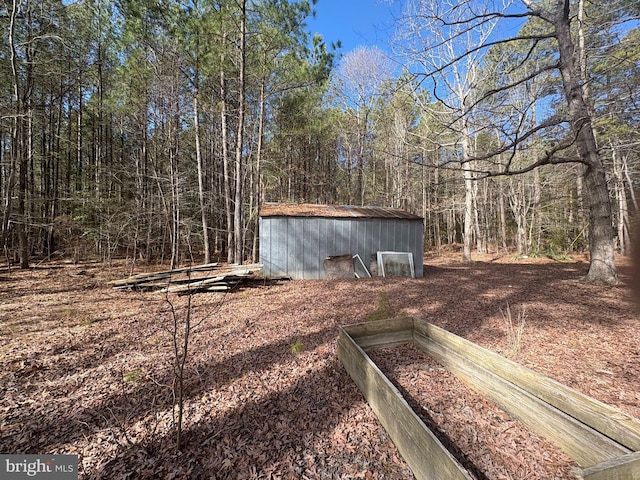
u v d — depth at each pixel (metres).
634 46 6.97
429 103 12.44
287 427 2.28
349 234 8.59
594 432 1.82
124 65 9.89
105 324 4.61
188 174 12.62
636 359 3.14
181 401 2.09
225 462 1.96
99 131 16.66
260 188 13.29
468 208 13.09
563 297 5.71
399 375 3.01
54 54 10.89
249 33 9.41
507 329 3.74
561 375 2.85
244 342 3.89
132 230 11.23
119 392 2.76
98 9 9.82
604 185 6.83
